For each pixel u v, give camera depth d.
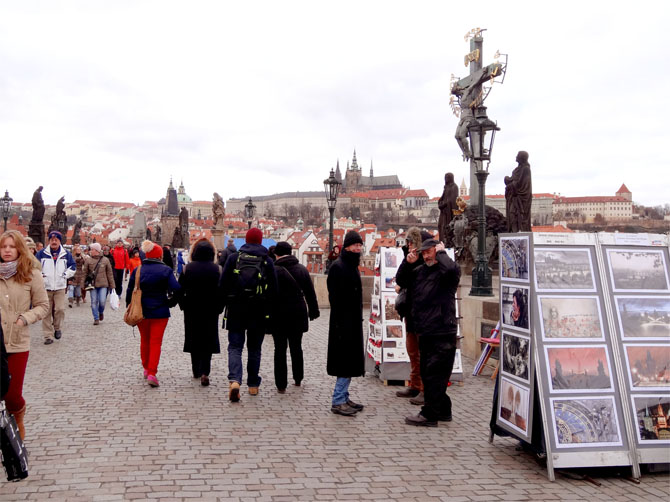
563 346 6.02
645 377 6.06
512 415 6.33
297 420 7.45
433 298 7.40
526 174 18.81
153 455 5.95
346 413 7.70
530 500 5.15
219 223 43.09
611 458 5.74
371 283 21.20
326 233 147.38
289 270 9.16
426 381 7.41
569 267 6.24
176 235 63.22
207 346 9.23
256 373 8.75
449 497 5.15
